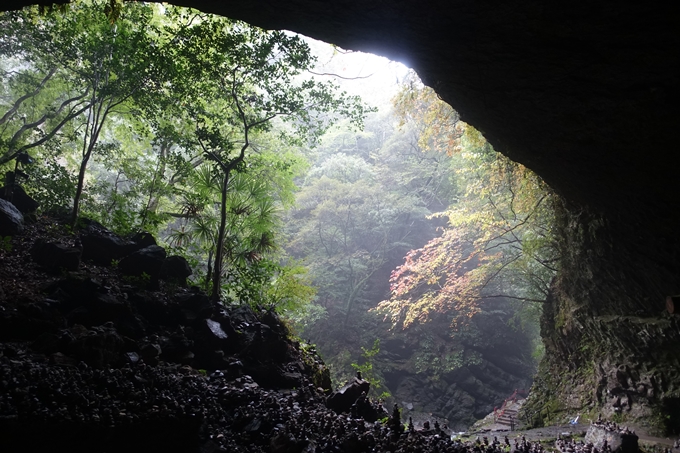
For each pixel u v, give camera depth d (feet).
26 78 38.63
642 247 29.55
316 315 72.38
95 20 29.30
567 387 45.11
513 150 29.17
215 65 26.89
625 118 20.13
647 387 35.40
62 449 12.40
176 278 24.71
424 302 52.75
